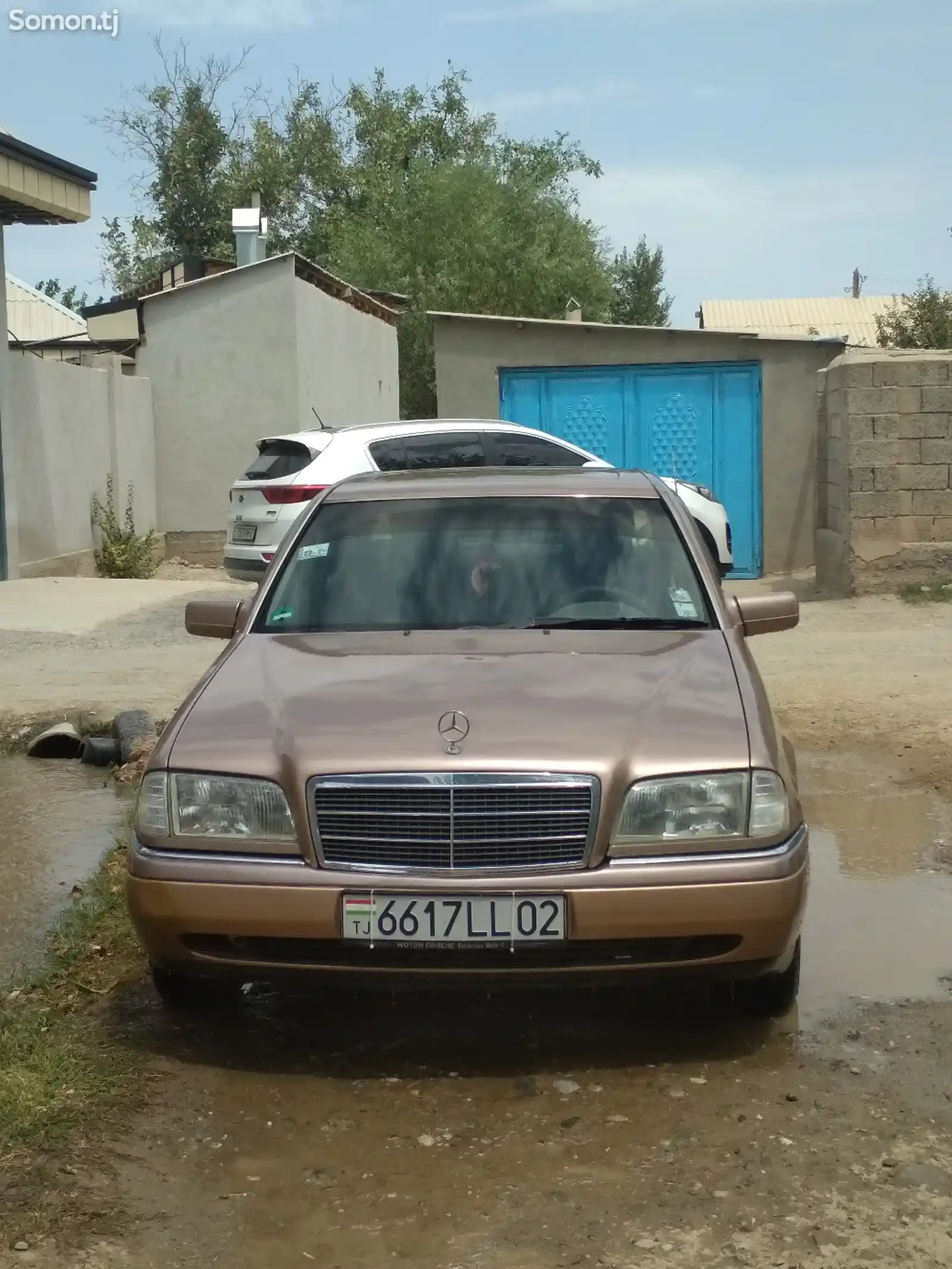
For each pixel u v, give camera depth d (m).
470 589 4.88
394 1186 3.27
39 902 5.56
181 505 20.11
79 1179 3.28
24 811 6.99
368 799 3.69
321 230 42.78
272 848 3.73
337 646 4.59
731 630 4.70
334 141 43.94
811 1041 4.04
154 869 3.77
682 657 4.37
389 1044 4.05
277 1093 3.74
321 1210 3.17
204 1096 3.72
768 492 16.91
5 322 15.29
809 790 6.90
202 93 41.28
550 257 39.22
